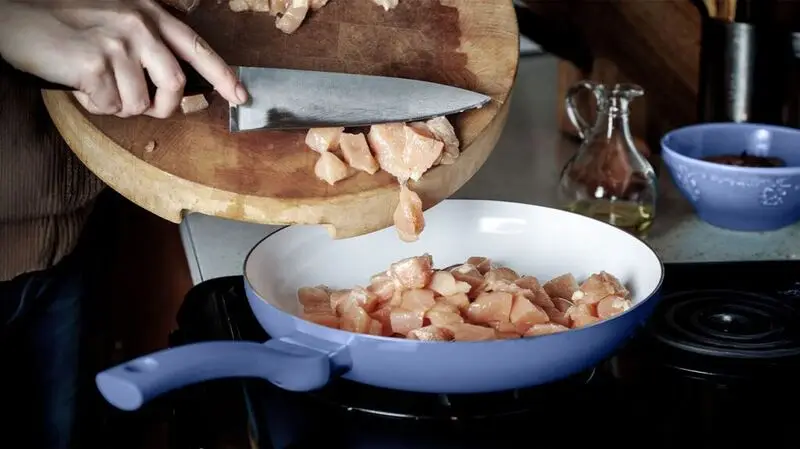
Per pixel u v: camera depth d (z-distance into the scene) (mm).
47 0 1037
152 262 2252
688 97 1818
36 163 1361
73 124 1082
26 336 1553
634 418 989
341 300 1088
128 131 1066
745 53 1645
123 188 1064
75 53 1000
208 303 1202
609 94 1491
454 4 1229
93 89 1014
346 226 1032
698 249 1454
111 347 2211
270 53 1175
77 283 1583
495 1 1231
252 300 1041
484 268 1192
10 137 1336
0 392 1570
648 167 1506
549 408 1005
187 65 1065
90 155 1077
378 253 1260
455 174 1082
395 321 1031
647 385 1044
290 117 1065
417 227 1040
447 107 1093
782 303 1195
